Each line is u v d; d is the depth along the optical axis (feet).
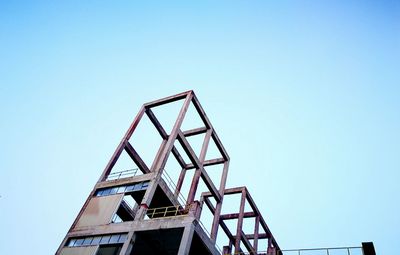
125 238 63.93
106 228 68.39
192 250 69.41
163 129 100.07
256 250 111.04
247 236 121.29
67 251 68.18
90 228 70.90
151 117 99.40
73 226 74.49
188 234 58.95
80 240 69.87
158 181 74.49
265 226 125.29
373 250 51.16
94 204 77.97
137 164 92.79
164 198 77.41
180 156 101.50
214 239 83.76
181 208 81.10
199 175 89.71
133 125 95.66
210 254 67.41
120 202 74.02
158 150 96.37
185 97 95.91
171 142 83.20
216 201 93.30
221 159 105.81
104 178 84.94
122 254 59.77
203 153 94.02
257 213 120.47
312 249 55.11
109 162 87.81
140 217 66.44
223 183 97.91
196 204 83.10
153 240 67.31
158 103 99.96
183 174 103.04
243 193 113.70
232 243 116.78
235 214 118.52
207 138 98.12
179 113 89.71
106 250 64.18
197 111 98.68
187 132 105.40
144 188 74.23
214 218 88.79
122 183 79.20
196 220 62.54
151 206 82.07
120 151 89.76
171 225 61.87
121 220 80.69
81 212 77.36
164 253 71.36
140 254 73.00
